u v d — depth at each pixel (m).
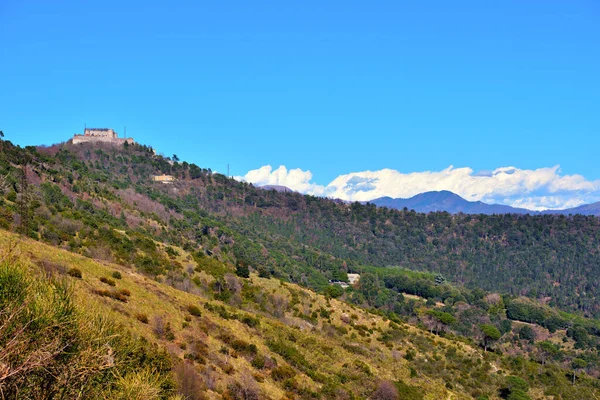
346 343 67.75
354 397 47.66
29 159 96.25
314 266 156.88
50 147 183.12
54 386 8.81
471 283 186.50
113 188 133.50
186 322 44.75
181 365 31.33
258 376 41.97
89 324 9.89
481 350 83.69
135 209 116.62
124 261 65.38
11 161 87.81
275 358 49.22
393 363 65.44
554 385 69.44
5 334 8.38
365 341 71.81
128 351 11.95
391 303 129.12
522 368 75.62
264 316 67.88
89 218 78.38
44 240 55.94
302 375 48.44
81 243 62.97
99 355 9.81
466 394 61.94
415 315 118.94
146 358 18.48
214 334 46.88
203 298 61.22
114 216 97.06
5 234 41.81
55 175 99.44
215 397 32.34
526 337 111.19
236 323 54.53
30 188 71.31
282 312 73.75
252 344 48.28
